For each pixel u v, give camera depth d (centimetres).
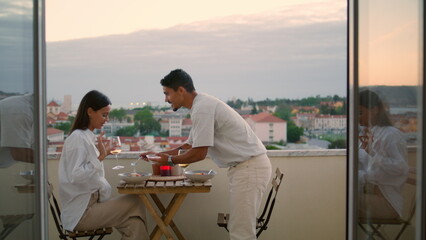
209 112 286
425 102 177
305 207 392
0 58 191
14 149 194
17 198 196
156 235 326
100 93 319
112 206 309
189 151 293
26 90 194
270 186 389
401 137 185
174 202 334
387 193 190
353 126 193
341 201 392
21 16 193
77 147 305
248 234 292
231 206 295
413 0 180
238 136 290
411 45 181
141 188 306
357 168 193
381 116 191
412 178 182
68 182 304
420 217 179
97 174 310
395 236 188
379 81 190
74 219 302
